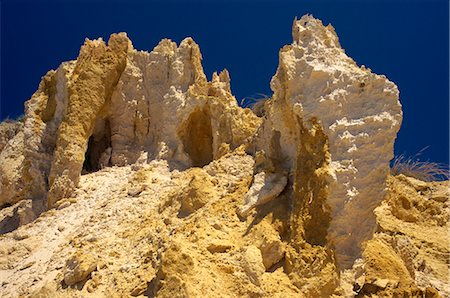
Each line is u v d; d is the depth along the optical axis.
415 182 17.77
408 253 11.36
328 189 9.63
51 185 14.24
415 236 13.59
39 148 15.09
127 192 13.57
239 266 9.20
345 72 10.45
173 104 15.13
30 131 15.20
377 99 10.12
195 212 11.12
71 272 10.21
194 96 14.83
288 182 10.63
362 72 10.48
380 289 9.40
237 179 11.90
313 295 9.07
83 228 12.47
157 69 16.11
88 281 10.13
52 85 15.84
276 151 11.12
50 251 11.95
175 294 8.38
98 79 15.26
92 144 16.34
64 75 15.32
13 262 11.90
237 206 10.63
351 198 9.60
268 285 9.00
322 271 9.23
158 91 15.98
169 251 9.05
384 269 10.00
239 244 9.77
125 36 16.03
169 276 8.73
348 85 10.34
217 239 9.77
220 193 11.41
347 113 10.18
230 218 10.45
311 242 9.59
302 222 9.75
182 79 15.55
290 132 10.98
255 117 14.10
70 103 14.84
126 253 10.81
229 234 10.02
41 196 14.73
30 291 10.53
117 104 16.05
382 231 13.15
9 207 15.28
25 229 13.12
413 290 9.56
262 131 12.65
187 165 14.66
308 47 11.11
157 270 9.25
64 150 14.38
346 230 9.62
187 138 15.06
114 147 15.94
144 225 11.54
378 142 9.89
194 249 9.42
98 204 13.52
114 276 10.04
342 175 9.71
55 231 12.75
